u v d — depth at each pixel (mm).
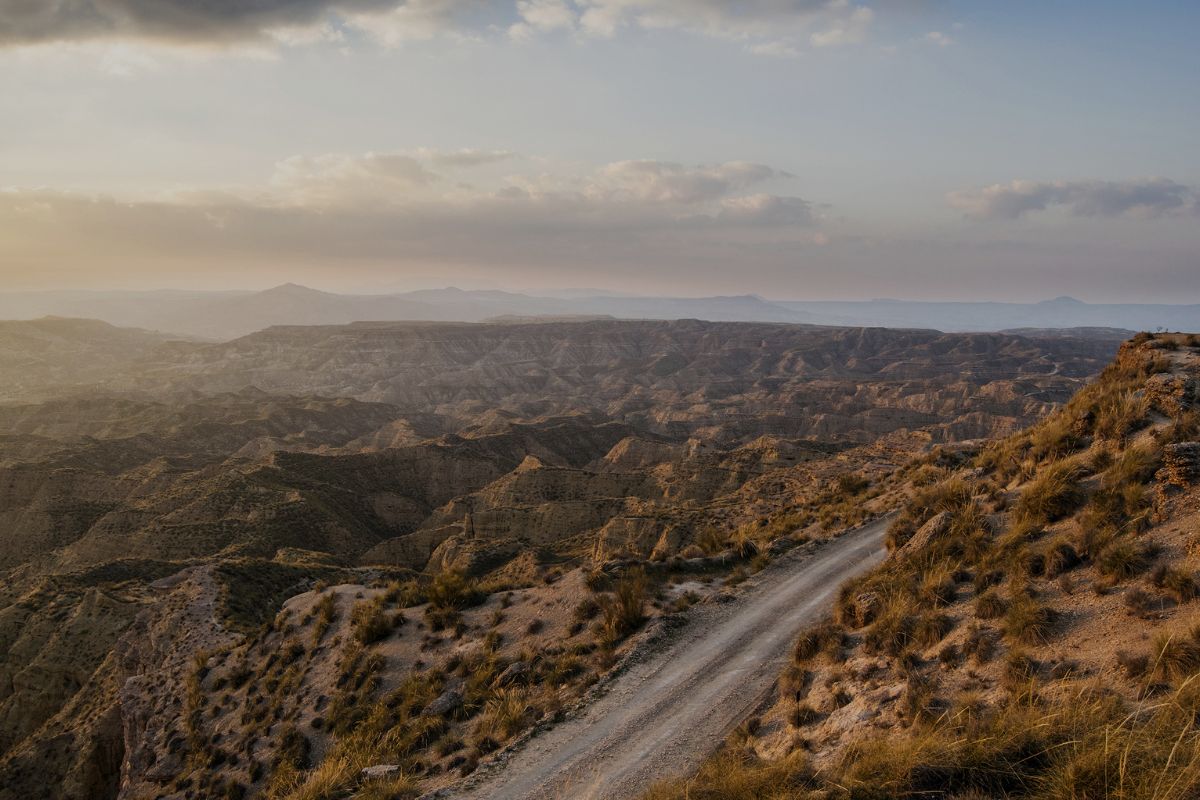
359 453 148000
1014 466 21562
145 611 53000
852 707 12812
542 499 109688
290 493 115062
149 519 106438
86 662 62781
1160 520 13703
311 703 24781
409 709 20188
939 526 19062
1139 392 19297
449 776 15367
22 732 59031
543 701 17734
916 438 72688
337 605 32625
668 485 103250
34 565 100688
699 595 22438
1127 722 8898
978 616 13898
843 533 27453
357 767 17344
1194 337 22672
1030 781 8820
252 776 22266
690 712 15461
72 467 135750
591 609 22297
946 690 12016
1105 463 17125
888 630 14867
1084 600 12781
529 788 13695
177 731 30516
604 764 13984
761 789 10711
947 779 9312
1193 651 9484
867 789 9516
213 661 35688
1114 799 7801
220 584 55406
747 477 99562
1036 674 11180
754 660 17453
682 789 11609
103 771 45969
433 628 25688
